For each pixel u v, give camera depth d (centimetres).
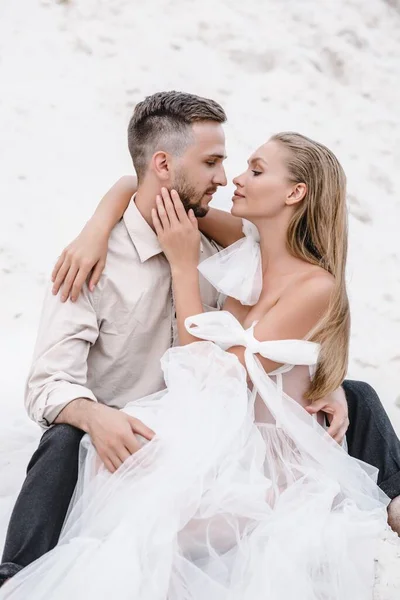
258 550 232
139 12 714
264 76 687
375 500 260
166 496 232
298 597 222
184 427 250
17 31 689
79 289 273
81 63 670
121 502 235
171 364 263
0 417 373
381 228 582
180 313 272
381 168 630
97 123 621
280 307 267
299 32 725
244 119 642
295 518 240
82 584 216
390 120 674
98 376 286
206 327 263
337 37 727
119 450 244
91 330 276
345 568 232
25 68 661
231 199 311
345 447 284
